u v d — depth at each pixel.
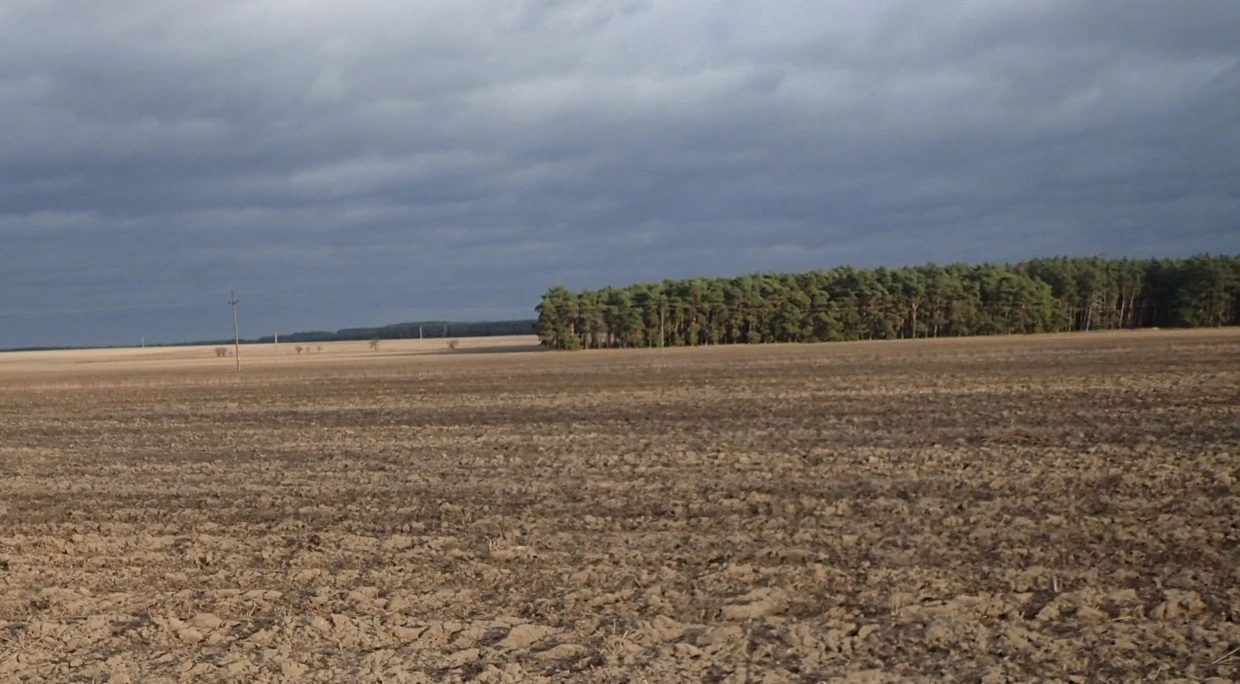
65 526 12.86
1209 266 100.81
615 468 15.91
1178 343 57.81
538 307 109.81
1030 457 15.24
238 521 12.85
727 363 53.47
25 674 7.32
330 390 41.78
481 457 18.00
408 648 7.59
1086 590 8.27
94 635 8.17
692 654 7.20
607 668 6.96
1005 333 103.94
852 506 12.10
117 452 21.53
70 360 131.62
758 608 8.14
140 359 126.00
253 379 56.06
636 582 9.11
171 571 10.23
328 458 18.86
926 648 7.18
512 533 11.36
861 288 104.75
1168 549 9.52
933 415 21.97
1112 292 106.50
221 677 7.09
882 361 48.84
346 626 8.11
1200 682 6.38
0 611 8.98
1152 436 17.09
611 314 107.81
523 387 38.66
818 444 17.81
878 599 8.29
